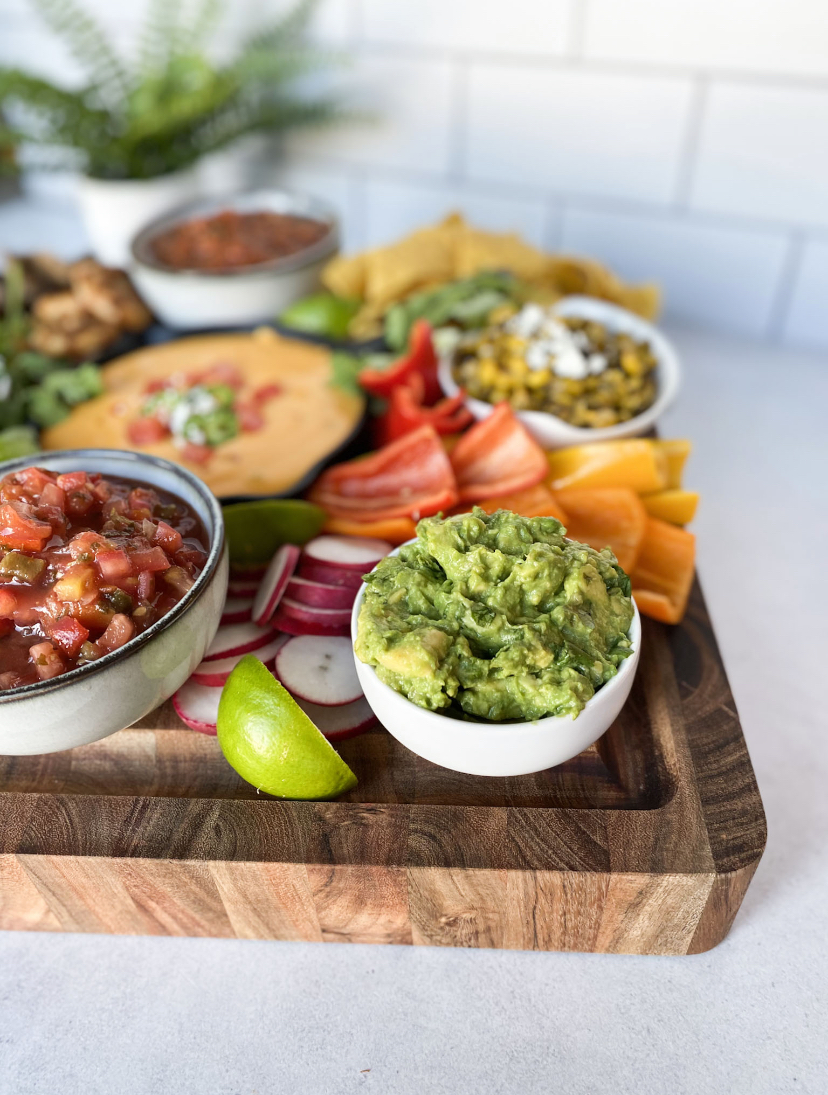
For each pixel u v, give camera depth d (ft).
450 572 2.83
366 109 6.88
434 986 2.87
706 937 2.86
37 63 7.73
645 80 6.04
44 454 3.51
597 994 2.84
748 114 5.94
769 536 4.77
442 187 7.11
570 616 2.74
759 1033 2.72
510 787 3.08
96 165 6.59
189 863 2.73
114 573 2.85
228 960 2.97
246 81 6.44
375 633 2.71
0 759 3.28
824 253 6.31
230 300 5.47
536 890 2.72
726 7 5.61
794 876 3.14
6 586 2.88
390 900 2.80
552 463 4.02
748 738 3.64
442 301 5.13
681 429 5.63
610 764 3.16
